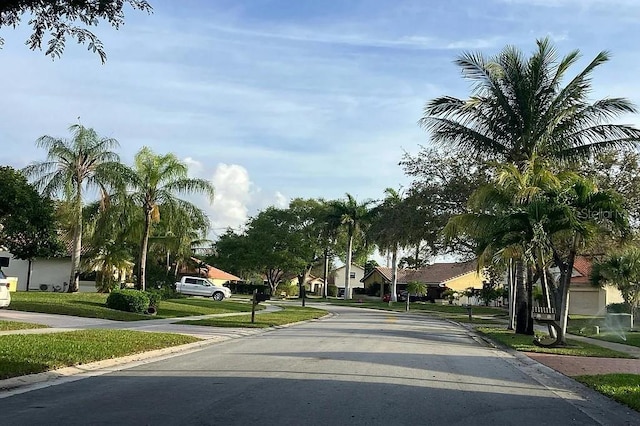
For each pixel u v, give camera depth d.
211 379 10.88
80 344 14.35
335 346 17.44
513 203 23.92
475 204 25.27
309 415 8.02
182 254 42.53
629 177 32.19
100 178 33.47
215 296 50.81
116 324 21.73
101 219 34.69
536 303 36.44
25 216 27.02
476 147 28.50
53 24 8.79
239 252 75.00
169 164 34.16
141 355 14.27
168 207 34.09
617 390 10.98
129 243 42.03
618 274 33.75
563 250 29.00
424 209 36.91
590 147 26.89
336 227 72.00
